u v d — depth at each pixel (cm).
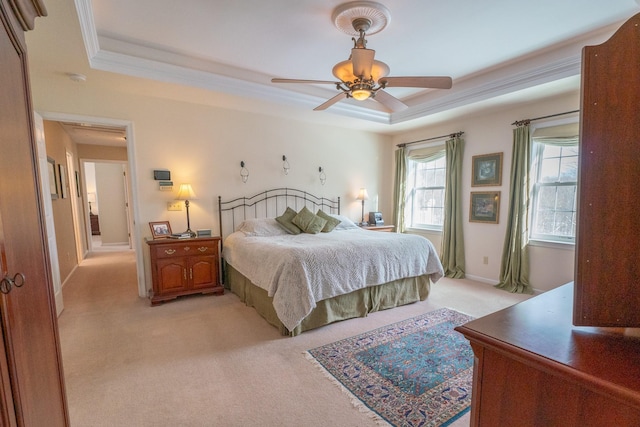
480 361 89
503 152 420
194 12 241
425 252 364
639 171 76
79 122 343
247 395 193
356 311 316
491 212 434
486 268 445
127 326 292
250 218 450
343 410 180
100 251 707
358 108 464
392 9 235
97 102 343
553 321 95
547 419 75
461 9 235
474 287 421
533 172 400
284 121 472
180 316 317
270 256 293
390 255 331
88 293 395
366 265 313
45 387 115
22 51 111
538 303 111
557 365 71
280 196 476
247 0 226
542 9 237
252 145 446
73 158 603
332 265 289
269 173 464
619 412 64
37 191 119
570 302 112
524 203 393
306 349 249
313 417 174
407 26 260
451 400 188
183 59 323
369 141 568
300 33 273
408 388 200
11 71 100
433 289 412
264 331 282
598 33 273
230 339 266
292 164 484
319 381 207
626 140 77
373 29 258
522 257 397
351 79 243
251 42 291
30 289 106
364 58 210
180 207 400
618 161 78
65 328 287
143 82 322
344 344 258
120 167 801
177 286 363
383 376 212
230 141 429
